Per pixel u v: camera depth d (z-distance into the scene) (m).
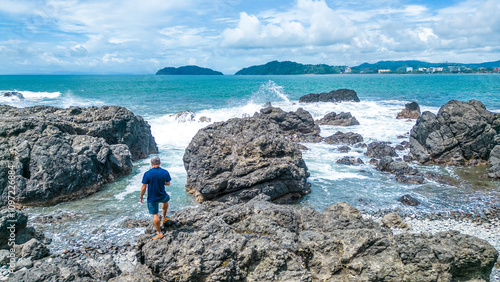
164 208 9.52
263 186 17.47
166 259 8.60
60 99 65.69
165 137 32.53
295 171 18.22
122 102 60.91
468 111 25.20
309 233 10.16
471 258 9.40
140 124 27.02
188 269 8.42
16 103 57.78
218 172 17.83
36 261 11.31
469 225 15.10
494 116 25.20
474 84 115.75
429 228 14.80
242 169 17.72
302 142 31.88
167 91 88.81
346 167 23.97
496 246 13.03
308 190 19.08
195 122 38.19
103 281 9.39
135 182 20.70
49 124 20.06
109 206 17.17
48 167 17.45
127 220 15.42
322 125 39.25
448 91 84.06
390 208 17.09
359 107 50.44
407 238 9.73
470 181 20.98
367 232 9.81
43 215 16.06
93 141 20.55
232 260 8.68
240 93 82.88
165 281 8.59
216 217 10.08
